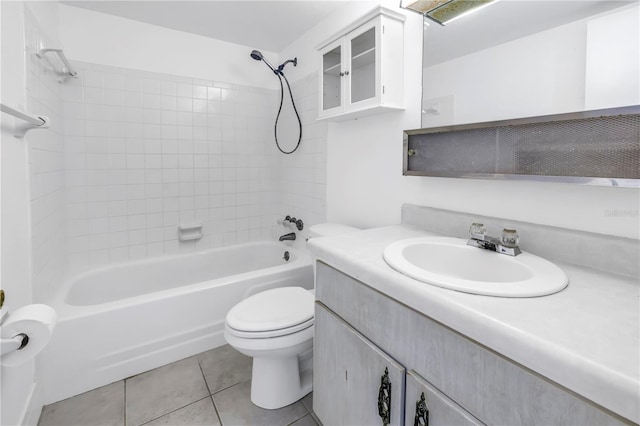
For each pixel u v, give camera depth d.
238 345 1.30
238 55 2.62
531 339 0.53
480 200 1.23
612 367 0.45
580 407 0.48
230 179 2.69
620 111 0.80
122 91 2.19
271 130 2.85
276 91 2.82
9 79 1.23
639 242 0.83
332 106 1.76
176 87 2.38
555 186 1.01
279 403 1.43
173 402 1.46
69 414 1.37
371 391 0.91
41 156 1.55
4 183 1.08
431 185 1.42
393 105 1.46
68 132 2.03
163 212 2.42
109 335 1.56
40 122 1.14
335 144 2.08
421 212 1.42
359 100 1.55
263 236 2.90
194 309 1.79
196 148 2.51
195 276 2.52
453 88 1.26
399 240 1.17
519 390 0.56
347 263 0.98
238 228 2.77
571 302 0.67
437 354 0.72
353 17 1.88
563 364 0.49
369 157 1.78
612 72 0.84
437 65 1.32
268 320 1.34
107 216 2.21
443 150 1.30
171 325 1.73
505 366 0.58
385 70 1.42
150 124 2.31
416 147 1.42
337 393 1.08
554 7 0.95
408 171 1.44
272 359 1.42
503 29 1.08
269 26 2.27
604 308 0.64
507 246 0.98
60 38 1.96
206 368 1.70
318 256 1.15
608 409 0.45
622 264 0.84
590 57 0.88
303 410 1.43
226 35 2.43
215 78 2.54
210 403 1.46
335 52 1.71
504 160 1.08
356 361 0.97
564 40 0.93
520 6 1.04
